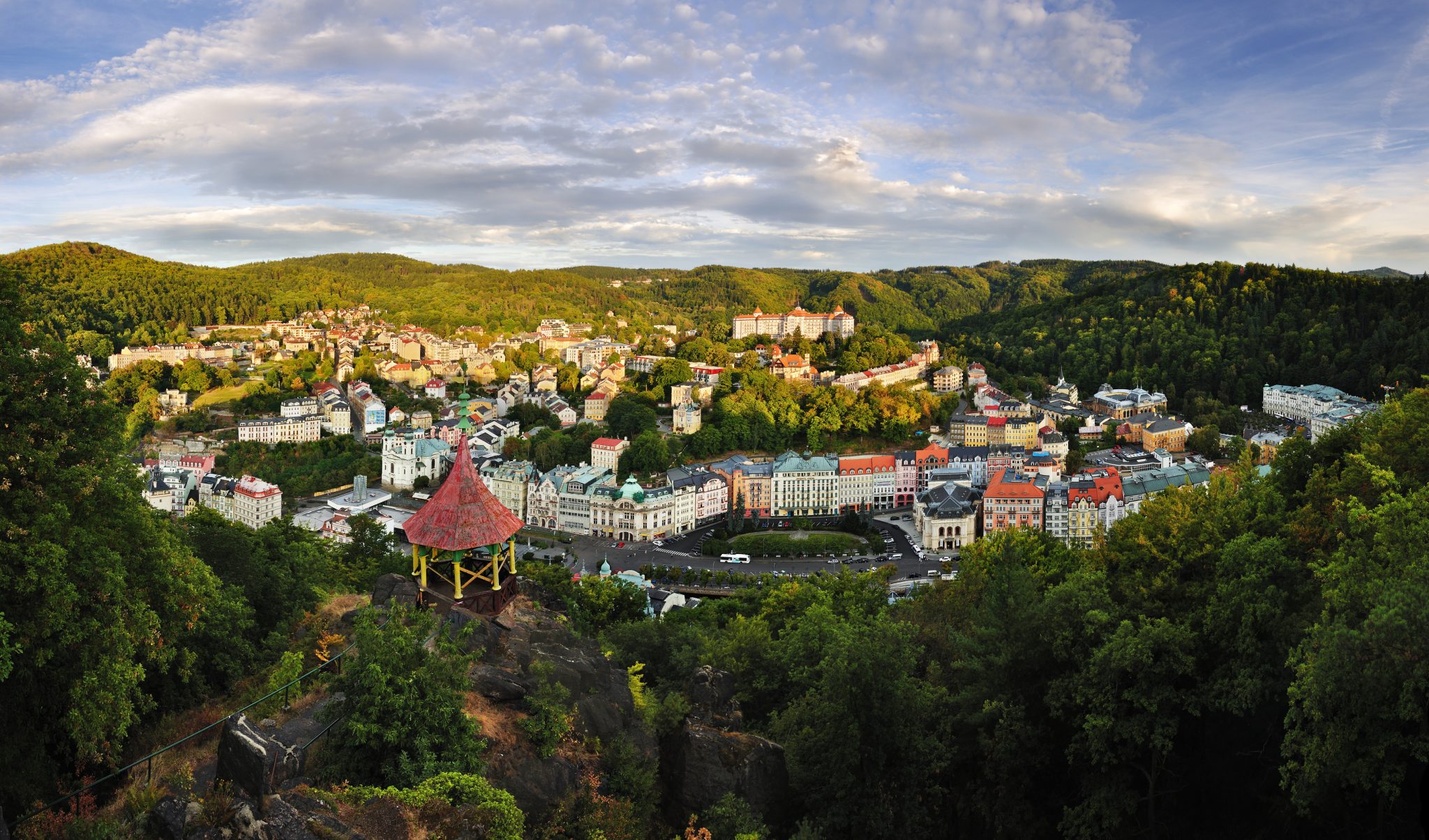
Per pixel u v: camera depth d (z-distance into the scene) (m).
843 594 165.88
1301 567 83.38
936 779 92.25
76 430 65.00
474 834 49.84
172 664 74.75
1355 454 86.62
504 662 68.31
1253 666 79.94
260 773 48.03
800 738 85.88
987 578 128.50
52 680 59.09
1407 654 59.12
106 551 59.94
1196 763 89.56
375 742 53.44
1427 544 67.25
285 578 115.44
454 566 70.81
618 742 68.31
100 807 56.44
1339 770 63.38
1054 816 90.62
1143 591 95.38
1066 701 84.94
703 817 70.50
